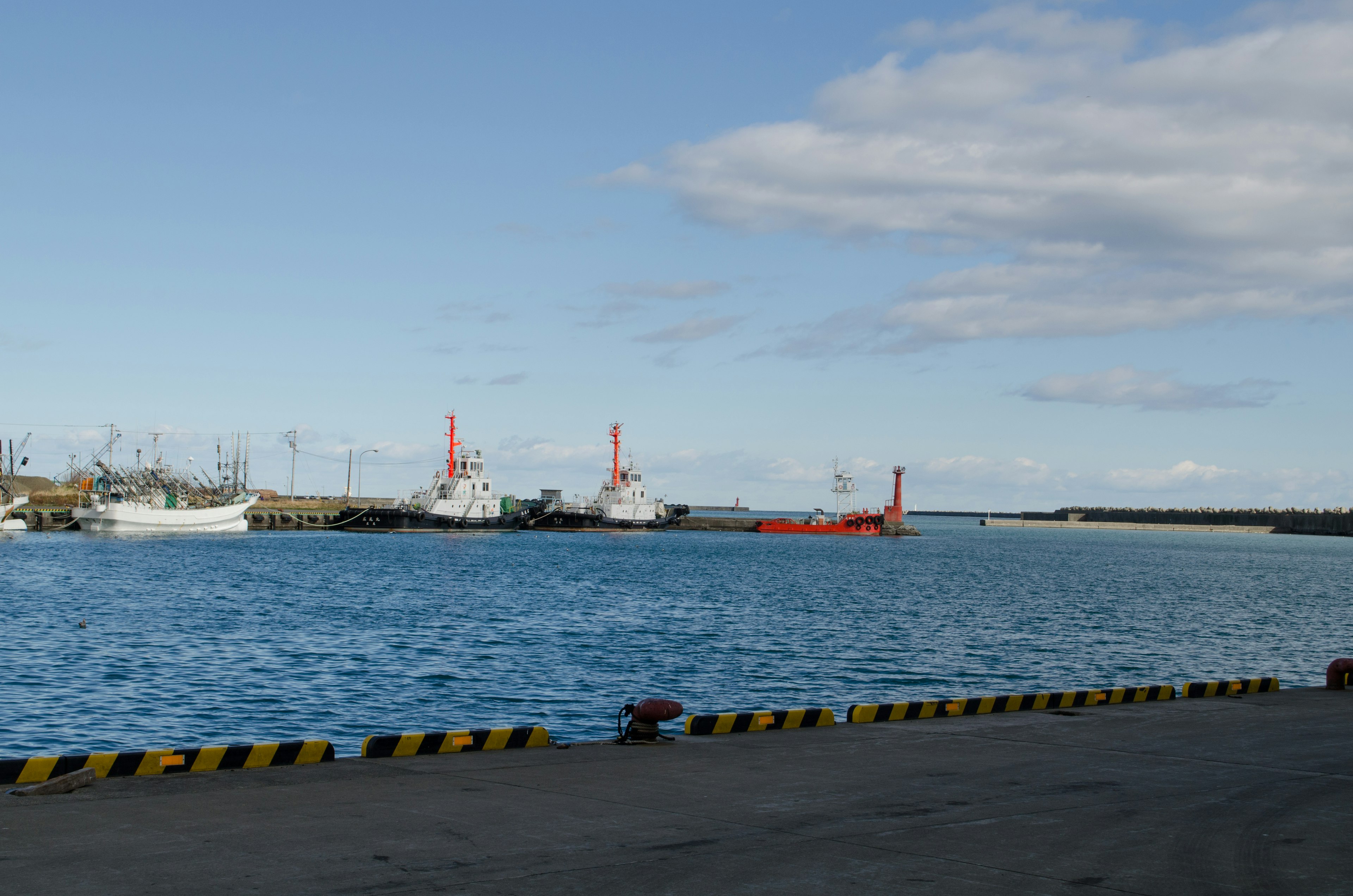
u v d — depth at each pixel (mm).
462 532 195875
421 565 108875
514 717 31156
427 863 11344
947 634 55938
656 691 36031
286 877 10703
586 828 12961
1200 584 106125
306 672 38344
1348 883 11273
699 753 18156
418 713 31406
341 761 16734
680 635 52500
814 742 19359
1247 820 13930
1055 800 14930
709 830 13016
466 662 41656
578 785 15422
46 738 27297
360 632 51094
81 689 34000
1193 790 15711
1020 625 61594
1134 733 20797
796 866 11570
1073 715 23062
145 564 100188
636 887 10711
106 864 10906
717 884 10906
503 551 143375
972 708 23609
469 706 32719
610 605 68250
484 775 16000
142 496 161500
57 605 62000
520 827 12922
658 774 16297
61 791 13930
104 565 98250
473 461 190000
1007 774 16656
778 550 172500
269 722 29906
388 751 17328
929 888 10922
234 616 57562
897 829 13250
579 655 44406
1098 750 18828
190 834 12148
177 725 29219
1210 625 65000
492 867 11250
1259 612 75188
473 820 13234
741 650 47031
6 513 157500
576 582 89625
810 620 61000
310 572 94750
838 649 48312
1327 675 28719
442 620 57344
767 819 13625
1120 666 45469
